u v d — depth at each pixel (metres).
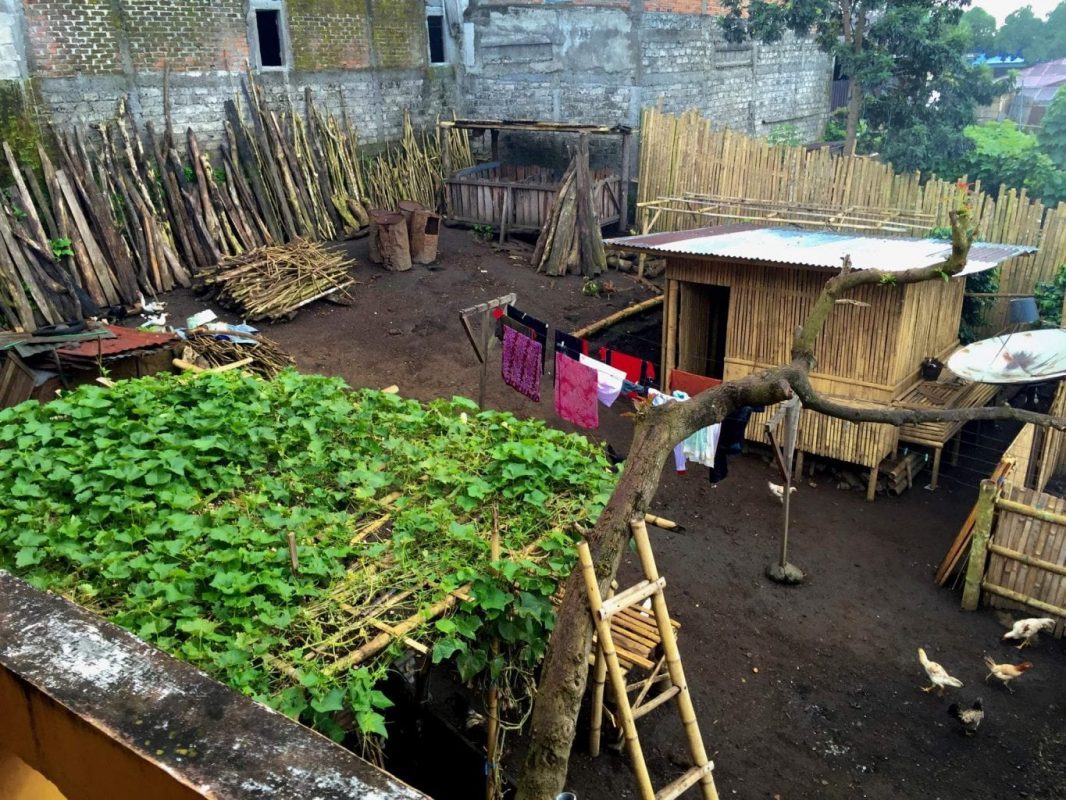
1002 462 9.81
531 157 21.97
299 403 7.07
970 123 21.00
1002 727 7.74
